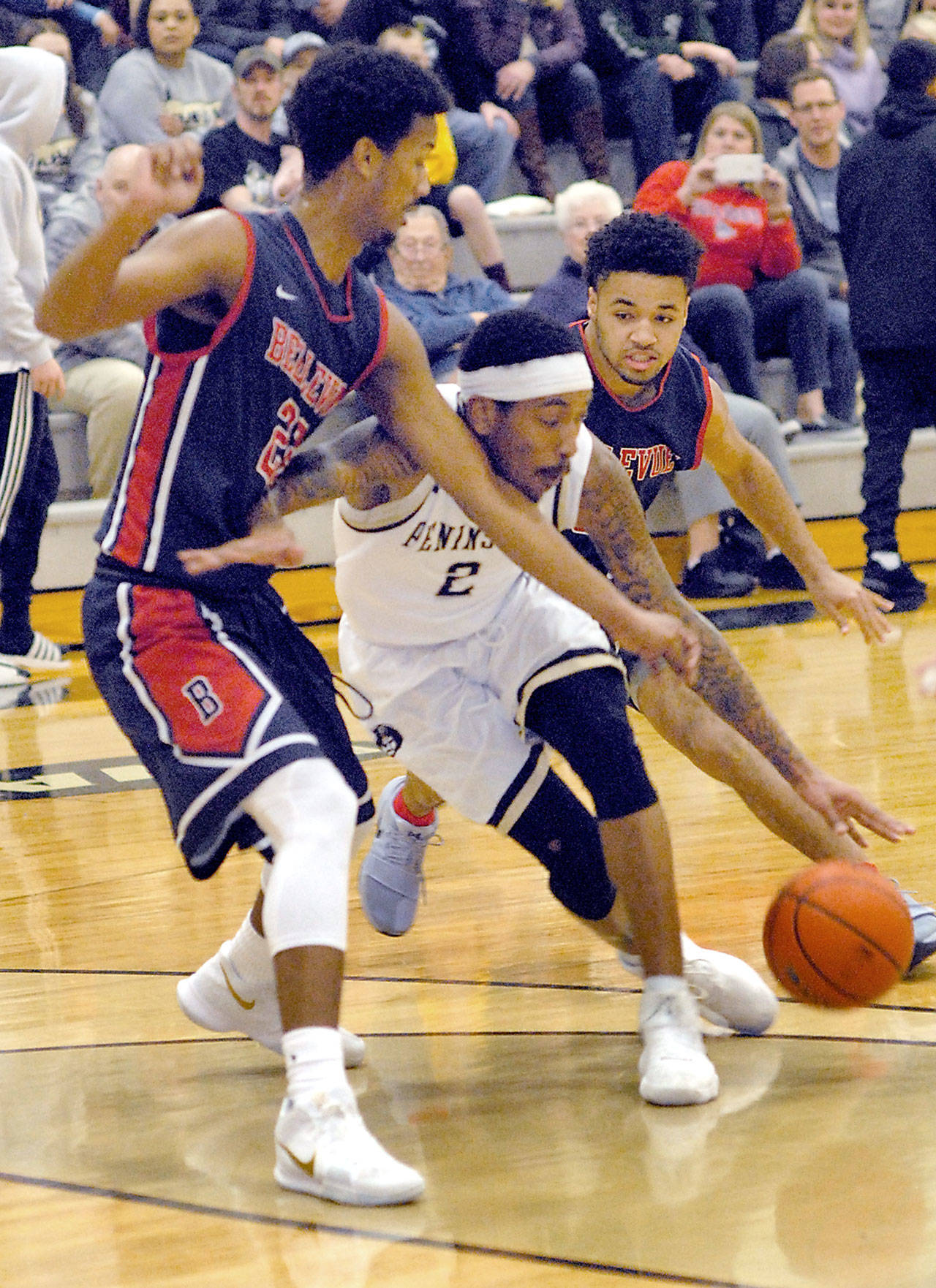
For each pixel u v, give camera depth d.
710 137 20.55
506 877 9.85
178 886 9.86
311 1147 5.40
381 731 7.08
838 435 22.48
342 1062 5.57
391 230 5.80
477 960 8.25
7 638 16.88
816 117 22.36
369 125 5.57
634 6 23.23
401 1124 6.10
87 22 21.00
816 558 7.97
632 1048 6.87
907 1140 5.66
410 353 5.95
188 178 4.97
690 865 9.68
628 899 6.44
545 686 6.60
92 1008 7.71
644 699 7.21
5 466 15.64
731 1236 4.90
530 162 23.30
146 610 5.78
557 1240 4.94
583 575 6.02
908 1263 4.68
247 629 5.94
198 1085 6.67
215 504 5.70
